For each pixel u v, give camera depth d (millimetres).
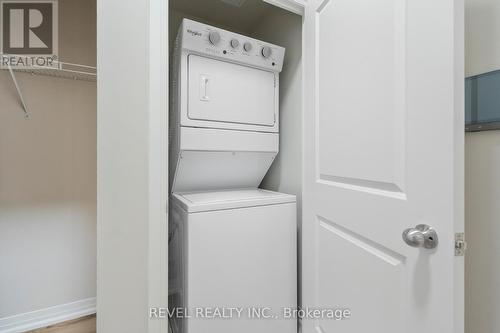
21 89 2072
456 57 723
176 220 1538
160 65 1149
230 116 1649
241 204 1450
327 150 1326
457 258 725
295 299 1654
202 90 1546
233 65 1656
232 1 2031
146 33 1138
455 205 724
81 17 2283
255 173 1956
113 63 1228
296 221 1700
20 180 2096
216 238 1368
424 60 802
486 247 937
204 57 1549
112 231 1239
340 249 1231
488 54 931
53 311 2225
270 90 1821
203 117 1555
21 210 2105
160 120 1149
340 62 1214
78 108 2309
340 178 1232
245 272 1457
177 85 1549
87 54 2312
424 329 801
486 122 918
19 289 2104
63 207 2268
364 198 1063
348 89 1157
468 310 994
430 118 786
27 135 2109
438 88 762
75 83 2291
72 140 2293
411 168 847
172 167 1716
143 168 1145
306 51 1533
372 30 1013
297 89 1862
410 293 848
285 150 1980
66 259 2281
